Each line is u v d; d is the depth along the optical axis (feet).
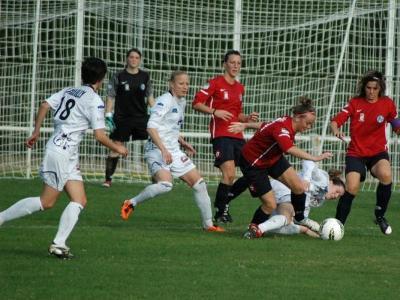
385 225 92.22
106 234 85.51
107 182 130.62
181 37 145.28
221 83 101.71
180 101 92.48
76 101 72.13
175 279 65.77
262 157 84.43
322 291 63.46
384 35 156.15
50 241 80.59
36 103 146.41
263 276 67.82
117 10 143.84
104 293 60.95
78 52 138.51
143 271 68.33
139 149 147.33
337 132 91.20
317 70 150.71
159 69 148.87
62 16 145.28
